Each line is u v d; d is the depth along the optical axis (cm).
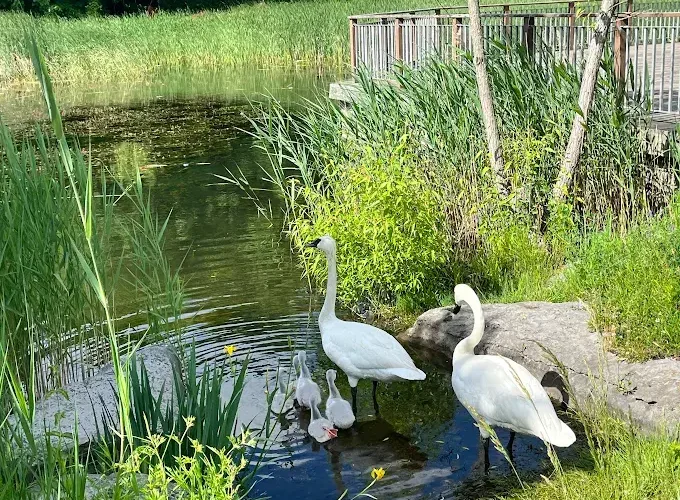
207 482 333
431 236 679
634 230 646
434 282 707
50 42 2650
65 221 529
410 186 695
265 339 631
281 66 2716
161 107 2003
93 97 2217
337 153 817
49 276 522
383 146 760
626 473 404
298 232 761
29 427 308
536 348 562
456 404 534
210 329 648
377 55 1307
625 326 536
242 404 533
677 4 1848
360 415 522
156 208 1068
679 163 722
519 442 478
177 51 2822
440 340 628
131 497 324
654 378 488
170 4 4109
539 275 678
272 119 952
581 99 729
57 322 536
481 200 729
